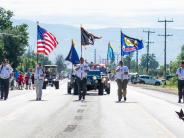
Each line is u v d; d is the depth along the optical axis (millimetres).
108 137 18047
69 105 32312
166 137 18219
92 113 26812
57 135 18312
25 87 65750
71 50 47094
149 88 74938
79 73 37531
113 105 32688
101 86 46188
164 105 33125
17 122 22406
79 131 19469
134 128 20656
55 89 62312
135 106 31984
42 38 43344
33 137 17812
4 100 37000
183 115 21188
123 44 43156
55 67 90250
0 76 37562
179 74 36531
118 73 36844
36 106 31172
